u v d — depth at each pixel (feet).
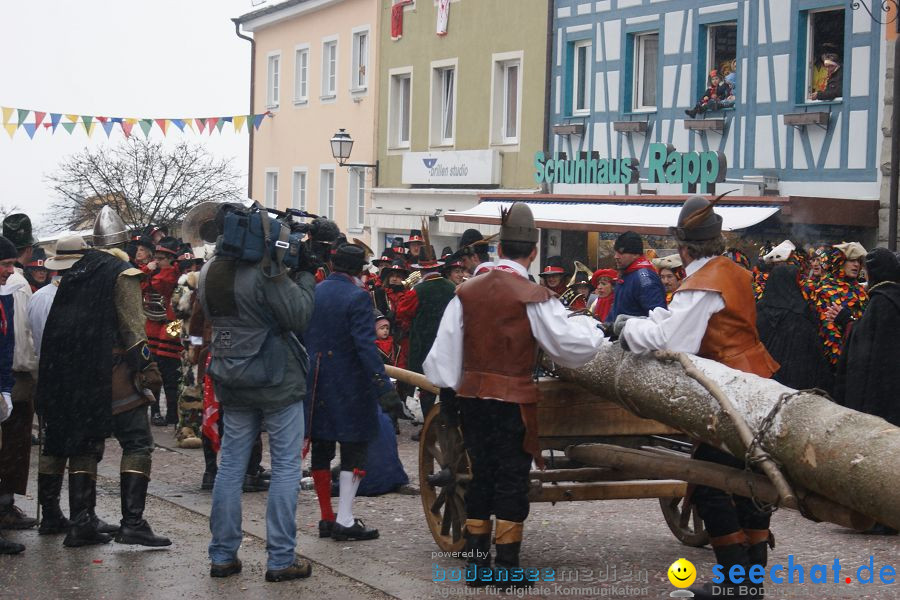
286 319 19.44
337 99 99.14
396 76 90.89
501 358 19.16
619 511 25.91
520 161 75.66
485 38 78.95
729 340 17.43
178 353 39.60
